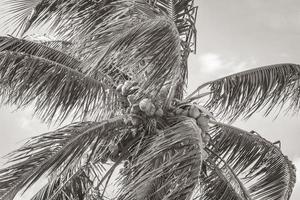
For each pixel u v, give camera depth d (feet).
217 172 38.99
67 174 39.47
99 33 32.91
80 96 39.27
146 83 33.86
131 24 32.78
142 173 32.81
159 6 37.68
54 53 40.24
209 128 39.58
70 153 35.29
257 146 40.98
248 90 40.14
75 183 40.50
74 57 40.06
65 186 40.50
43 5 41.88
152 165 34.53
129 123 37.63
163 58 32.96
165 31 32.65
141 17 33.14
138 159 33.88
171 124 37.55
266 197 39.73
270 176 40.40
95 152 37.22
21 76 39.27
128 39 32.30
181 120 37.22
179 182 31.68
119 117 37.47
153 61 33.19
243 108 40.34
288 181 39.91
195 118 37.73
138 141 37.81
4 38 40.27
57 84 39.27
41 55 40.19
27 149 34.55
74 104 39.29
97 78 39.45
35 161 34.22
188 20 37.91
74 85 39.27
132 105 37.32
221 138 40.83
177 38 33.27
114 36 32.40
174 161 32.27
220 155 40.75
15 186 33.32
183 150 33.14
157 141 34.19
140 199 34.60
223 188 38.83
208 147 40.78
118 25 32.71
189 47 38.06
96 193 39.65
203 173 38.93
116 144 37.78
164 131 34.83
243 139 40.93
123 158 37.70
